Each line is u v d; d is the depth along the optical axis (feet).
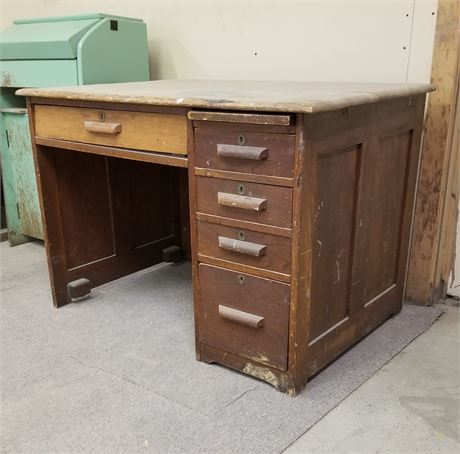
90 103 5.08
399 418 4.28
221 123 4.17
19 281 7.13
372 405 4.44
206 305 4.86
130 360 5.16
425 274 6.16
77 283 6.44
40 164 5.88
